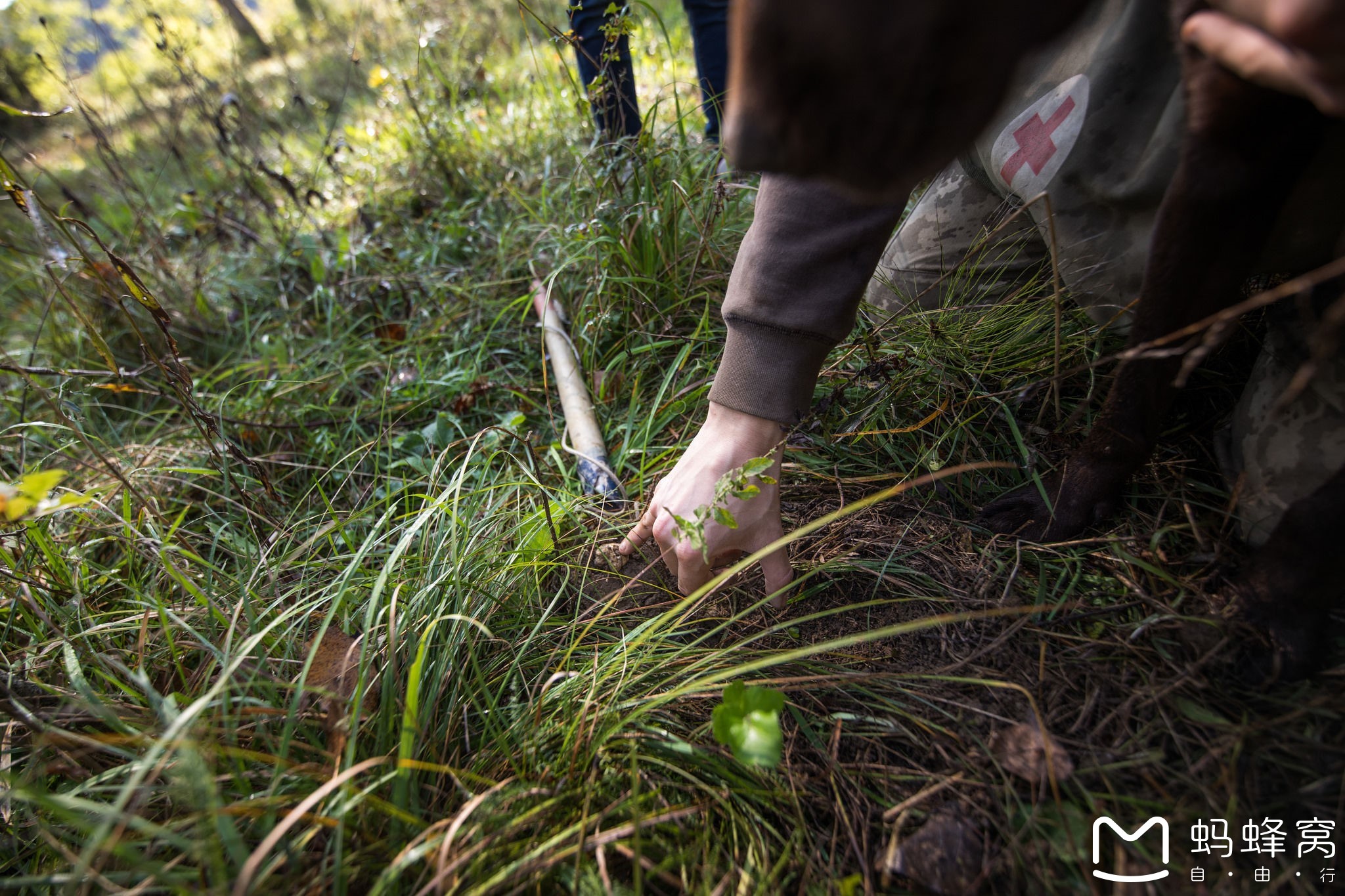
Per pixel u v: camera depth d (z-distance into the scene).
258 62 2.70
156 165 1.76
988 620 0.52
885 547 0.59
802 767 0.46
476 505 0.65
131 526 0.57
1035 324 0.67
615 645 0.52
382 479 0.76
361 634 0.53
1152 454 0.55
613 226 0.90
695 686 0.44
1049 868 0.39
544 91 1.36
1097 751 0.43
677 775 0.45
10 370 0.61
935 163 0.28
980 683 0.46
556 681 0.52
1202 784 0.40
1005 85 0.26
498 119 1.44
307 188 1.41
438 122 1.38
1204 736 0.42
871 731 0.47
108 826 0.31
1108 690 0.46
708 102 0.98
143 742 0.39
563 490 0.68
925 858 0.40
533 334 0.98
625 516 0.67
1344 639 0.44
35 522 0.57
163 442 0.87
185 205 1.35
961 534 0.58
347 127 1.62
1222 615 0.46
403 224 1.25
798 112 0.27
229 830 0.33
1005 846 0.40
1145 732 0.43
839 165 0.28
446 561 0.57
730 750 0.46
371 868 0.37
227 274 1.21
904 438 0.66
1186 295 0.42
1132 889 0.37
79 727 0.45
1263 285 0.57
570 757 0.44
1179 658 0.46
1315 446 0.45
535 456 0.75
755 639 0.47
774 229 0.49
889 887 0.40
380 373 0.96
